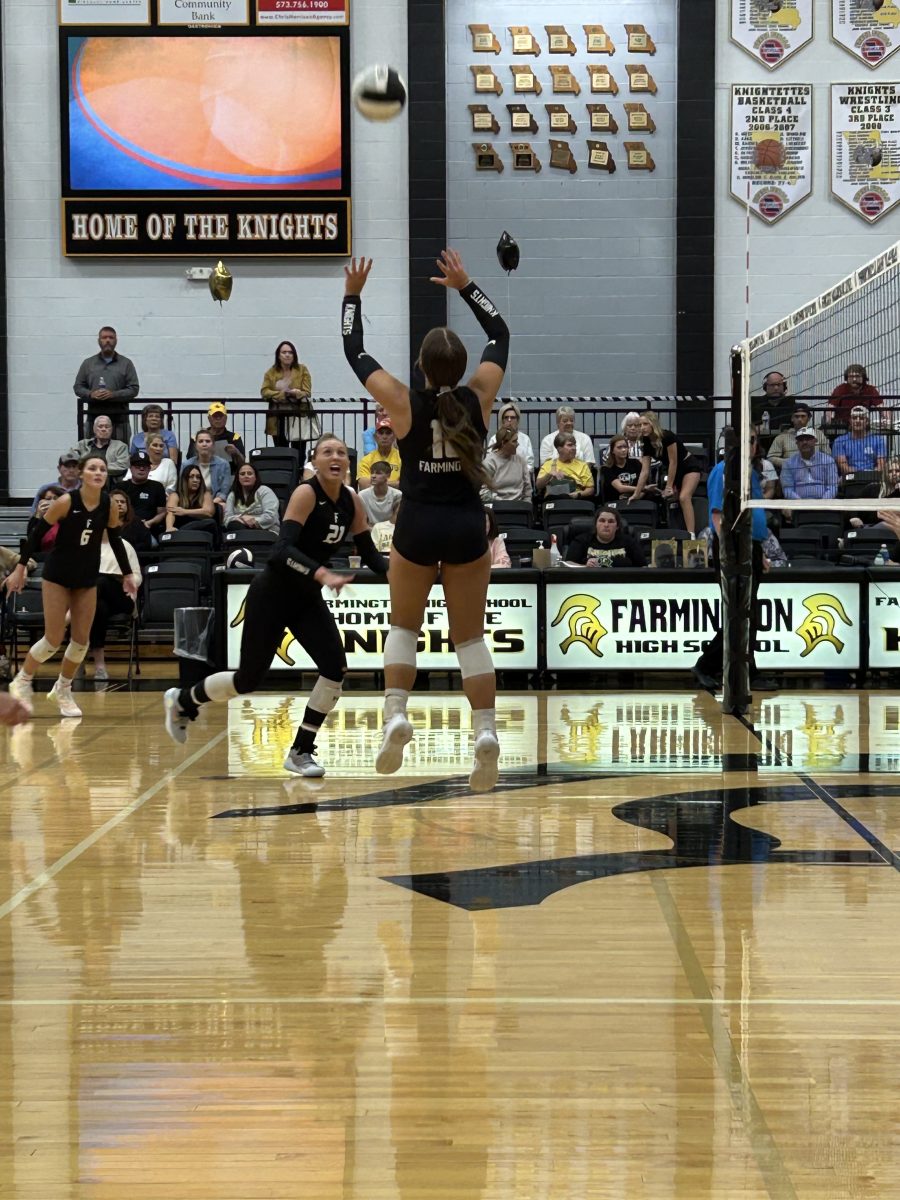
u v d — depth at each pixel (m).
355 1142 2.79
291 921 4.41
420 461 4.68
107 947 4.14
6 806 6.38
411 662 4.78
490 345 4.84
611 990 3.71
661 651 11.02
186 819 6.05
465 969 3.91
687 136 17.22
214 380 17.48
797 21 17.12
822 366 13.28
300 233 17.34
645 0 17.25
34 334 17.45
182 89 17.17
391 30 17.30
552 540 11.77
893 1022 3.47
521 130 17.31
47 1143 2.79
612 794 6.58
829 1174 2.63
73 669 9.59
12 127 17.30
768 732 8.58
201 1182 2.62
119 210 17.30
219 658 10.93
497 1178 2.63
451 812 6.17
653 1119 2.88
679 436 17.06
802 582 10.99
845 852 5.36
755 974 3.85
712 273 17.28
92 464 9.26
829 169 17.27
